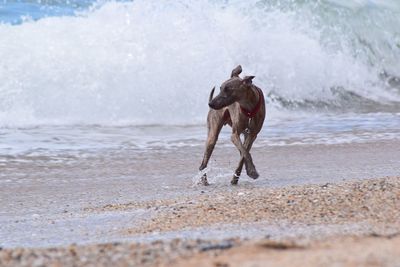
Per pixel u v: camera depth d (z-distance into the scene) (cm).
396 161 4525
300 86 7088
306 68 7231
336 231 2434
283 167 4369
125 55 6469
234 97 3681
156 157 4684
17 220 3198
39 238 2772
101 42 6550
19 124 5494
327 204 3000
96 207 3441
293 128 5672
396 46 8394
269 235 2398
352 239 2212
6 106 5797
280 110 6556
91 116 5859
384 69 8069
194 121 5966
